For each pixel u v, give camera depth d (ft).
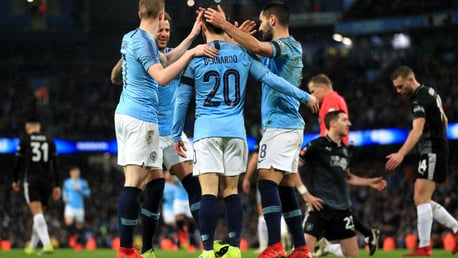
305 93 84.33
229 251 85.15
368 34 479.41
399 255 125.59
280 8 89.45
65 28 529.45
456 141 377.91
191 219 194.59
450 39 445.37
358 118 432.25
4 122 486.38
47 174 161.07
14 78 533.14
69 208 279.49
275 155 86.48
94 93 520.01
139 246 132.46
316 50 508.53
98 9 516.73
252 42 84.74
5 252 174.70
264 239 160.25
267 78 84.74
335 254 123.13
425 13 451.12
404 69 117.70
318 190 112.27
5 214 432.25
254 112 466.29
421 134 114.32
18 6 531.09
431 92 116.78
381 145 418.51
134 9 498.28
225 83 85.35
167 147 104.06
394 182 389.39
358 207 375.04
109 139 490.08
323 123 117.29
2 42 534.78
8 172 480.64
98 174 503.61
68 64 536.01
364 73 471.62
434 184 117.29
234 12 444.55
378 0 475.31
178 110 88.17
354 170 418.92
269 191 86.33
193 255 138.51
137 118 84.38
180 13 451.53
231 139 85.30
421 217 116.47
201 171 84.79
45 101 513.04
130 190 84.69
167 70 81.41
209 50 84.64
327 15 504.84
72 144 487.61
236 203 86.69
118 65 99.60
